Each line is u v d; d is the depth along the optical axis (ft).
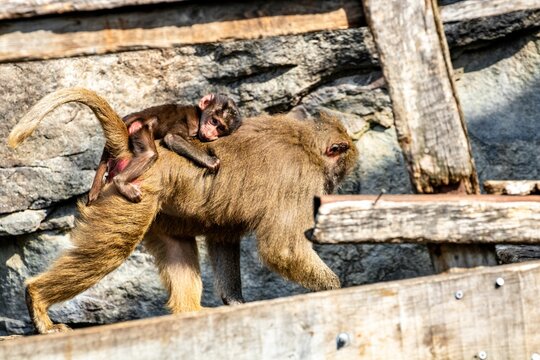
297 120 38.40
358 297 28.35
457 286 28.89
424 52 29.73
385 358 28.45
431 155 29.99
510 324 29.09
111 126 35.06
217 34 29.60
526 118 45.37
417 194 30.01
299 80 44.45
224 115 36.91
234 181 36.55
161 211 37.63
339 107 45.24
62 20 29.12
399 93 29.86
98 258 35.42
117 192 35.29
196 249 39.91
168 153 36.14
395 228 28.68
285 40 43.78
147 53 43.78
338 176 38.52
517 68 45.34
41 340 26.43
